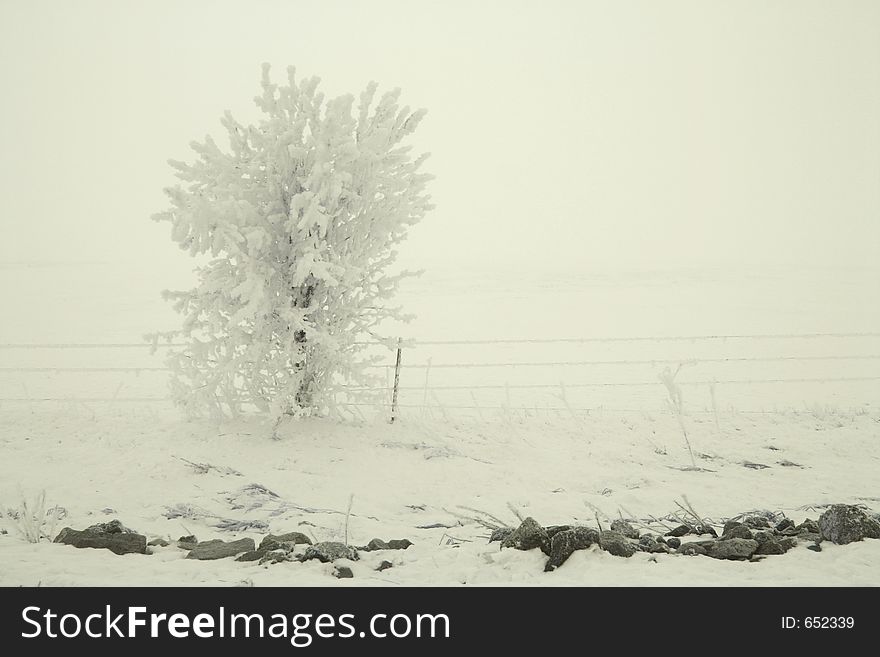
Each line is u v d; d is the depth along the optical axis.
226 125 12.12
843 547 5.44
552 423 13.18
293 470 10.29
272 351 12.39
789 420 13.37
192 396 12.03
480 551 5.66
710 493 9.16
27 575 4.80
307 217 11.38
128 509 8.15
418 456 11.14
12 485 9.10
